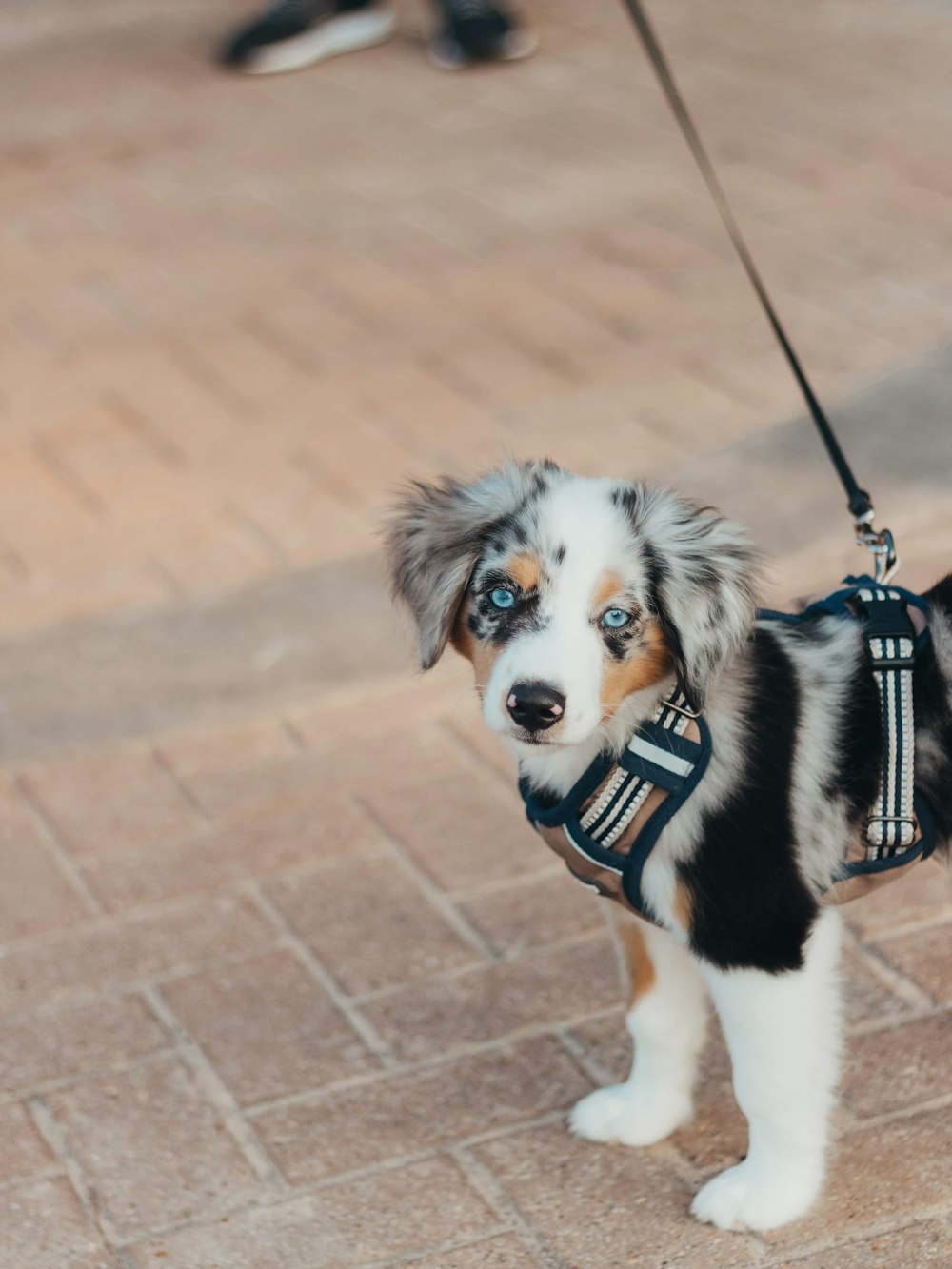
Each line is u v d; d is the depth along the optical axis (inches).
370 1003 82.3
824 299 127.6
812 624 74.0
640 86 181.5
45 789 92.4
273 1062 80.3
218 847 89.0
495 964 83.5
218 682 97.7
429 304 134.3
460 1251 74.2
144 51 208.7
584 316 129.5
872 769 72.4
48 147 177.5
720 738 71.6
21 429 117.8
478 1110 78.5
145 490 111.0
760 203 147.6
